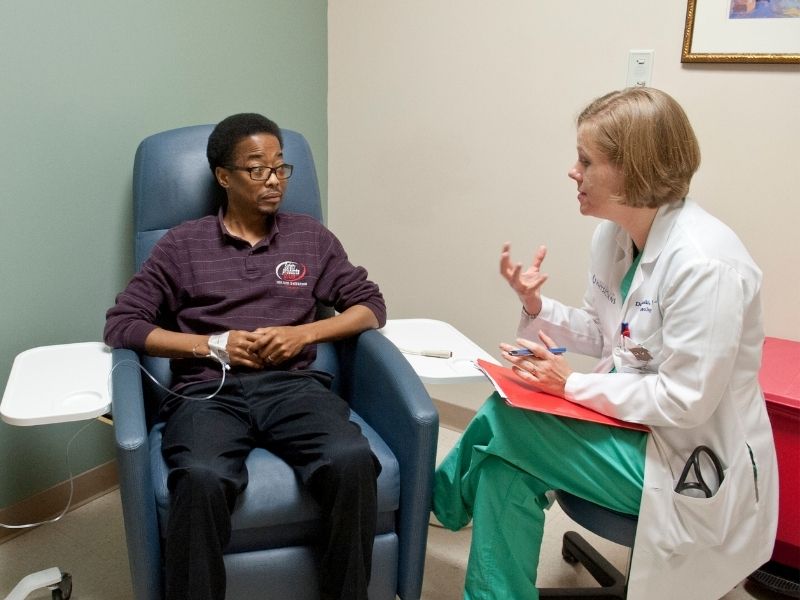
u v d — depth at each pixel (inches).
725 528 48.3
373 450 54.8
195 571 46.6
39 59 63.4
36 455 70.9
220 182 64.2
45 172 66.0
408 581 55.3
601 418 49.6
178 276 61.9
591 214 52.2
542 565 69.1
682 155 47.9
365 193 97.3
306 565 52.6
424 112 89.0
